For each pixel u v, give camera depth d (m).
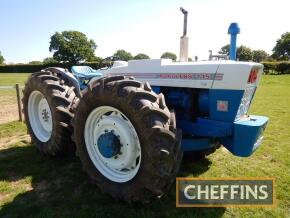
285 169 4.14
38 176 3.74
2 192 3.35
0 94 13.40
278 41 87.38
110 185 3.09
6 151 4.68
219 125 3.13
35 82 4.24
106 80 2.99
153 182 2.69
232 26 3.51
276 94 13.95
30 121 4.58
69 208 3.00
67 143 3.98
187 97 3.38
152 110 2.64
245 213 3.00
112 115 3.08
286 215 2.98
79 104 3.21
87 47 72.31
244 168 4.14
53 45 71.06
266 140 5.65
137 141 2.92
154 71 3.54
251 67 2.91
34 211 2.96
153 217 2.86
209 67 3.12
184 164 4.20
